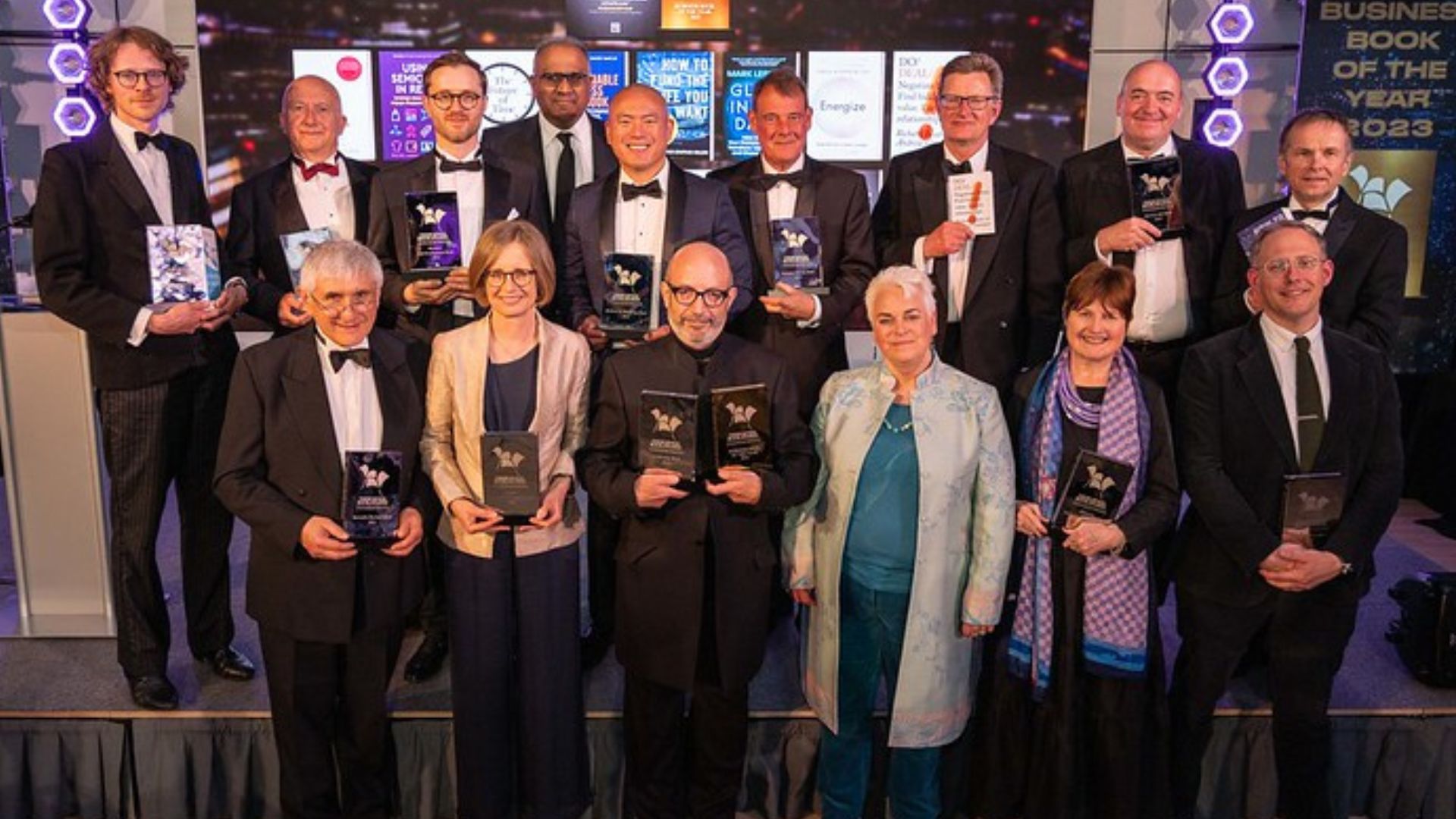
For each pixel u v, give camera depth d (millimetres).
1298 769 2994
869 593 2713
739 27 5656
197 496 3242
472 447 2674
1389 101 5730
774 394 2713
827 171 3430
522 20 5637
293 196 3459
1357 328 3148
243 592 4066
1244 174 5730
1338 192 3238
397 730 3146
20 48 5121
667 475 2555
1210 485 2781
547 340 2689
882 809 3166
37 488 3619
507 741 2844
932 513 2641
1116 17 5613
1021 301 3443
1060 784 2836
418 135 5703
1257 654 3420
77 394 3570
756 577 2713
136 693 3178
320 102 3406
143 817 3207
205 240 2977
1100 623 2773
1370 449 2836
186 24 5555
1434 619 3375
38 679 3371
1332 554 2764
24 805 3197
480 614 2711
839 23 5660
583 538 4738
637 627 2719
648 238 3209
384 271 3242
